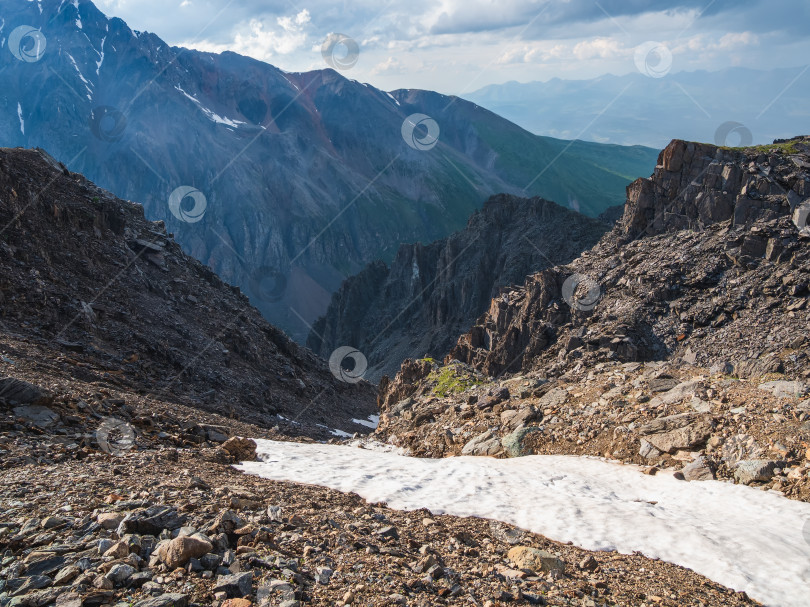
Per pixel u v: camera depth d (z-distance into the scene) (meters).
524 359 51.62
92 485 15.30
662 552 18.66
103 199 68.25
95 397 27.47
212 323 70.12
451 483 24.75
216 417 36.41
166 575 10.52
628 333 42.91
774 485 23.81
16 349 33.53
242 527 13.20
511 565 14.93
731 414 29.20
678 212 51.88
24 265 48.56
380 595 11.19
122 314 54.59
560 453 31.05
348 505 19.34
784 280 40.53
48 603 9.37
